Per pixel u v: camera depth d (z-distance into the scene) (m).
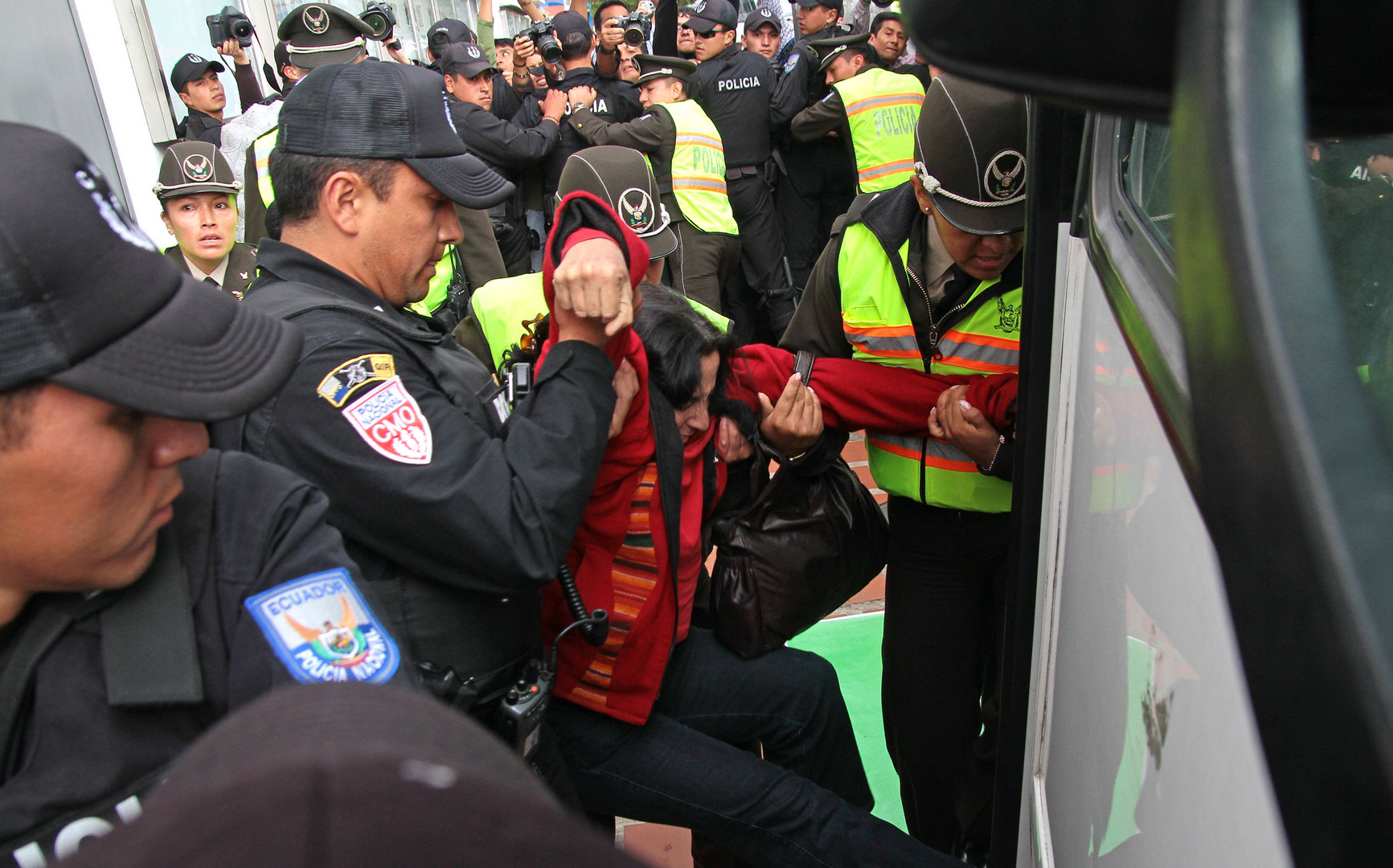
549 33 4.96
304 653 0.79
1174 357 0.69
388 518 1.15
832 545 1.81
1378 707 0.29
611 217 1.36
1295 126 0.39
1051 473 1.34
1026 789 1.44
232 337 0.76
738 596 1.75
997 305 1.82
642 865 0.23
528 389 1.46
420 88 1.28
